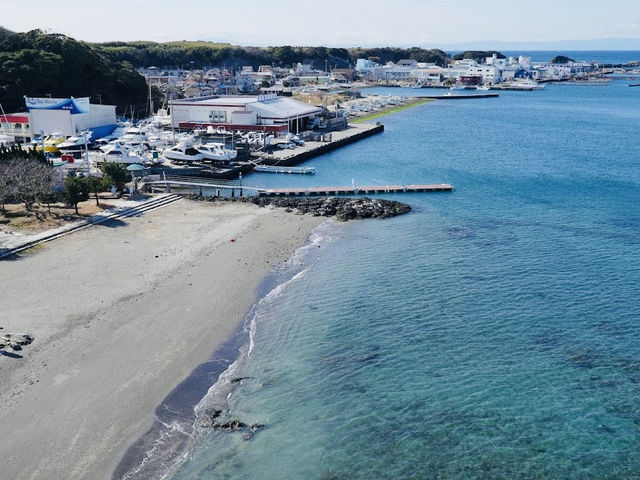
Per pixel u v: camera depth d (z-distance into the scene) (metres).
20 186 64.94
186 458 30.38
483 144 136.50
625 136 152.00
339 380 37.88
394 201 79.88
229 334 42.88
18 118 113.94
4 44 148.00
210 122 135.62
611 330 44.47
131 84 167.50
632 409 35.06
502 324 45.38
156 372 37.25
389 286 52.44
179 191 84.88
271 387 36.91
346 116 172.12
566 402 35.75
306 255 59.91
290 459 30.83
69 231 61.66
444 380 37.97
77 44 157.25
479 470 30.34
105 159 92.00
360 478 29.67
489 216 75.75
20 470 28.41
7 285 48.06
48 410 32.75
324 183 94.25
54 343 39.47
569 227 70.81
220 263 55.84
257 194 85.12
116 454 29.98
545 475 30.05
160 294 48.06
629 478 29.86
